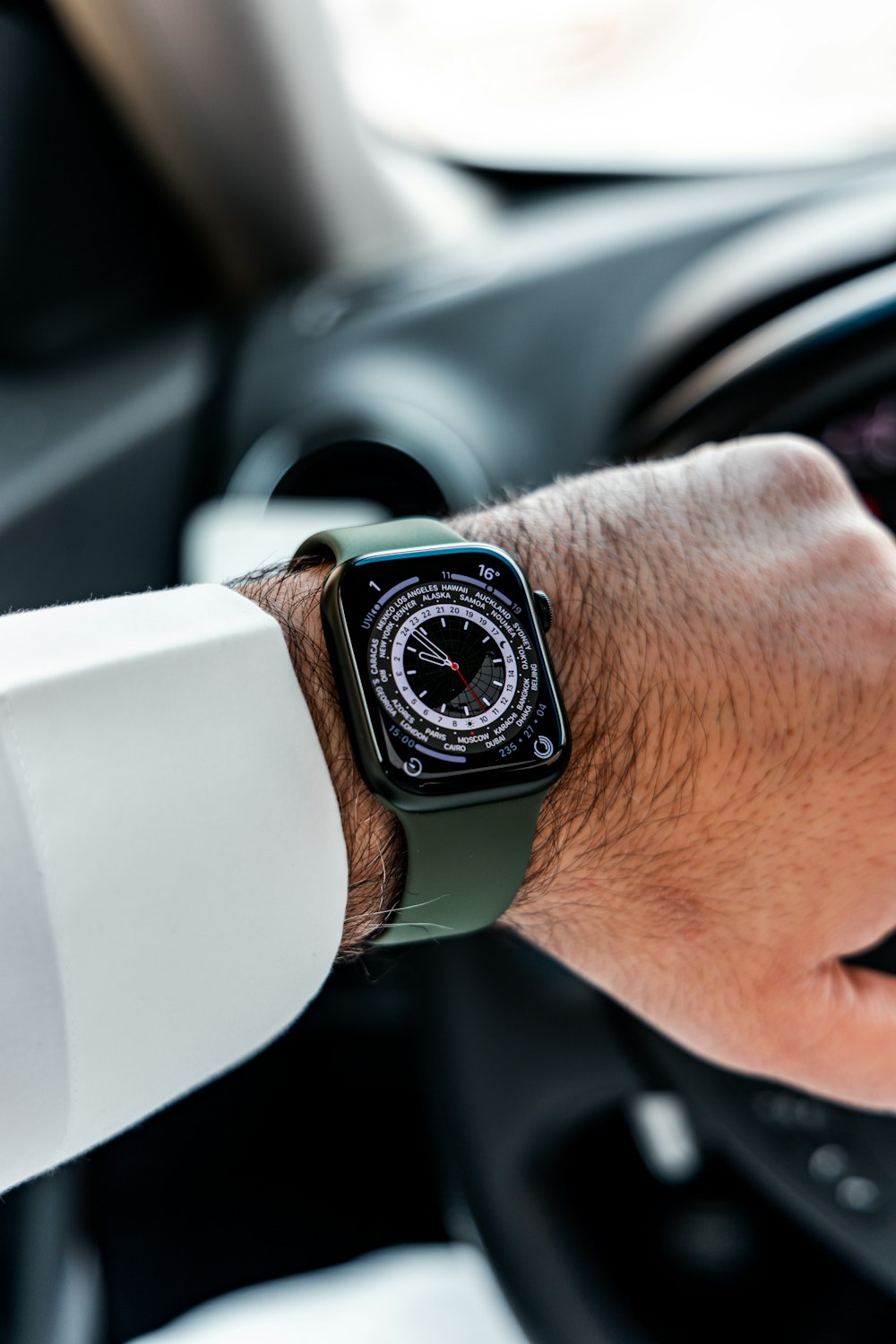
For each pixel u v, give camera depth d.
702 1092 0.48
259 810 0.30
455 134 0.67
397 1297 0.57
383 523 0.34
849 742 0.35
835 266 0.53
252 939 0.30
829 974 0.35
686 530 0.36
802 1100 0.47
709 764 0.34
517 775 0.32
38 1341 0.53
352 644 0.32
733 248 0.58
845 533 0.36
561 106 0.68
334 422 0.58
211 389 0.61
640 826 0.34
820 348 0.51
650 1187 0.56
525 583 0.33
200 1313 0.56
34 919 0.28
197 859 0.29
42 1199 0.55
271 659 0.31
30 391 0.63
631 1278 0.55
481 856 0.32
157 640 0.30
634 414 0.57
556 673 0.34
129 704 0.29
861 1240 0.49
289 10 0.57
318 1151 0.62
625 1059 0.51
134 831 0.29
